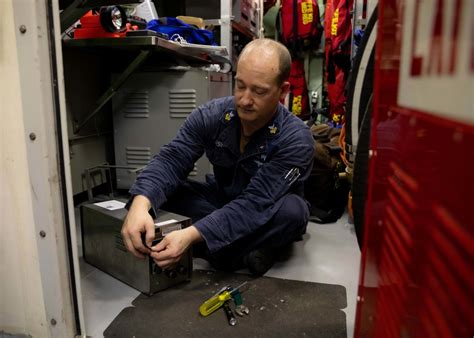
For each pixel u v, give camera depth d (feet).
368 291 2.14
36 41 2.55
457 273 1.17
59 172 2.83
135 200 4.07
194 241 3.86
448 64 1.20
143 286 3.95
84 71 6.86
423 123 1.40
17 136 2.72
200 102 6.72
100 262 4.52
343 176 6.25
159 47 5.96
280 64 3.92
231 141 4.64
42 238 2.86
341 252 5.14
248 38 10.80
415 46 1.47
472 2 1.06
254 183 4.25
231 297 3.69
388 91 1.78
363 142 2.80
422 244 1.43
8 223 2.90
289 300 3.85
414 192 1.50
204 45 7.11
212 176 5.56
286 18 12.41
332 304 3.77
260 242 4.38
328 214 6.41
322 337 3.25
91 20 5.98
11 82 2.64
